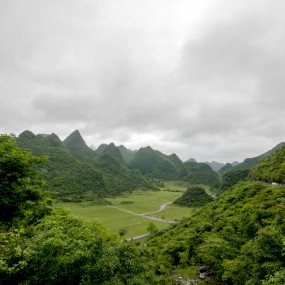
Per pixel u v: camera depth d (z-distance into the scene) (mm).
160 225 88375
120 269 16078
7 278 13555
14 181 19312
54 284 14047
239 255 24359
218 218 43500
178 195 191000
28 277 13836
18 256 13180
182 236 41094
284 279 13336
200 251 31031
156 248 41469
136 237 71812
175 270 31188
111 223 91812
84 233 17219
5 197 18453
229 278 22188
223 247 27672
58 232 15789
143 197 173375
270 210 31922
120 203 144000
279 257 16531
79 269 14734
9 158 18922
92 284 14117
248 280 17797
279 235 17531
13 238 14031
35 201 20891
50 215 20578
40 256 13906
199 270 30469
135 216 108438
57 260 14031
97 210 117625
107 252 16188
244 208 40062
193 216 59219
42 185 22672
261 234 18016
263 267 16484
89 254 14969
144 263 18281
